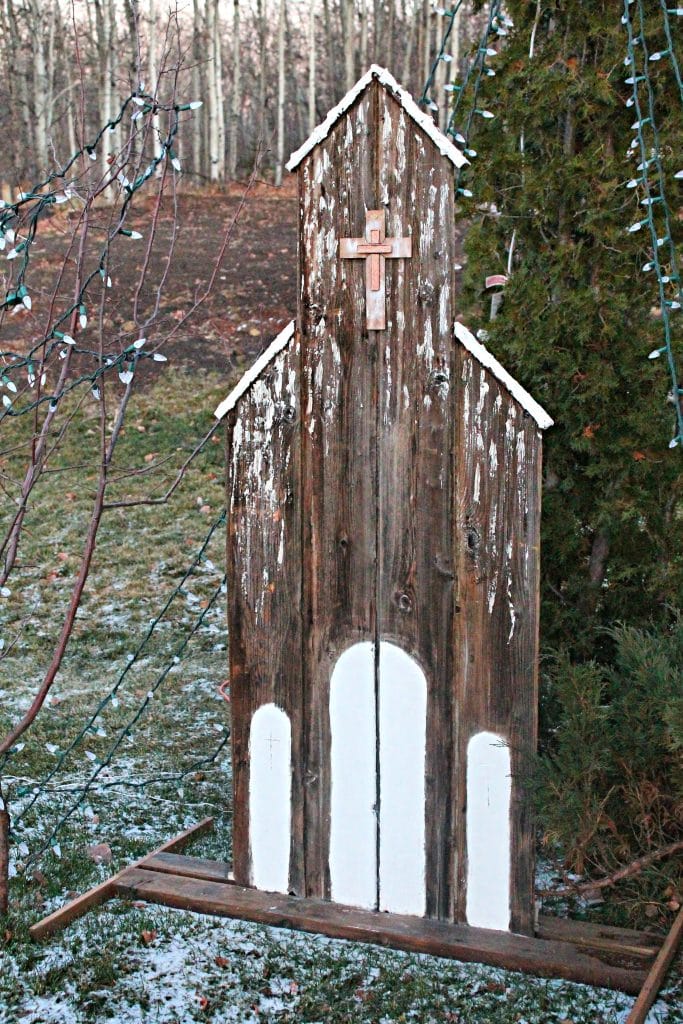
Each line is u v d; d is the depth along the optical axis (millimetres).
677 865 3314
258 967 3285
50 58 20719
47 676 3547
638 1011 2893
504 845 3350
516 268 4352
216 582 8062
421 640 3387
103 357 3496
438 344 3266
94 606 7723
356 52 30562
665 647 3492
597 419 3986
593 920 3641
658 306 4164
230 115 28094
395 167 3256
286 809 3637
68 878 3947
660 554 4137
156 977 3232
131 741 5539
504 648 3283
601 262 4062
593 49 4125
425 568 3359
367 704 3480
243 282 15180
